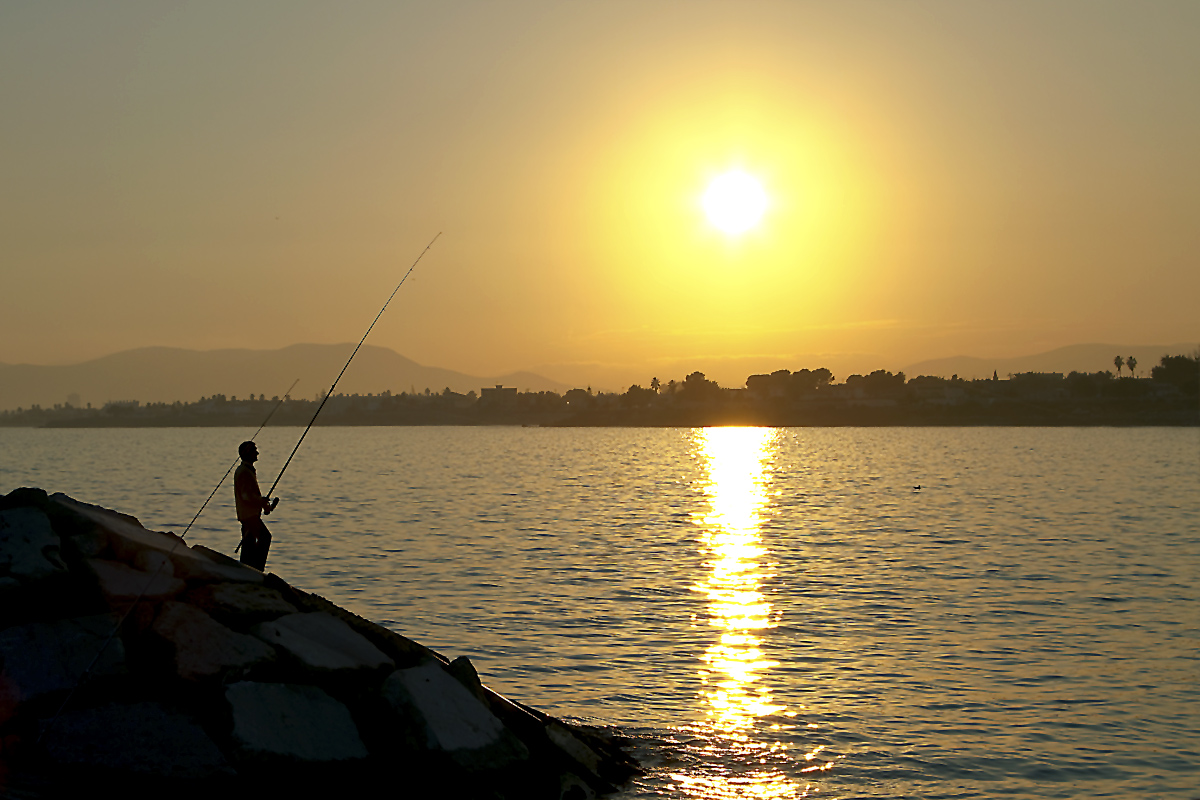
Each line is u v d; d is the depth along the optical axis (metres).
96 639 10.39
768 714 14.99
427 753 10.66
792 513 52.34
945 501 60.28
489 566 30.66
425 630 20.81
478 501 60.34
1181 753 13.30
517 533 41.22
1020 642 19.83
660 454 151.25
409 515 49.84
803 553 34.72
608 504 58.78
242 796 9.57
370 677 11.39
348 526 43.59
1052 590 26.27
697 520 48.16
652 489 73.50
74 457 135.38
